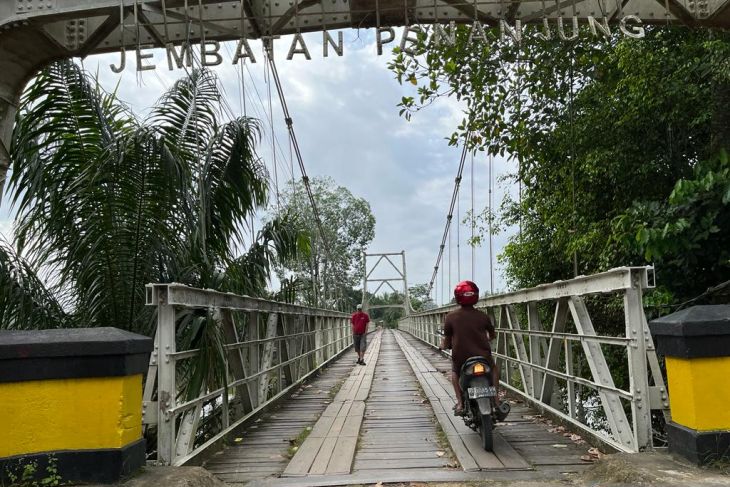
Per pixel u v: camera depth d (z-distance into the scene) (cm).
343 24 485
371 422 598
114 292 560
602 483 324
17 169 541
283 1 482
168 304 386
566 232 865
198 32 477
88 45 463
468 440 472
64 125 561
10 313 502
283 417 638
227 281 603
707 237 554
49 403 309
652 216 600
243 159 672
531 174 953
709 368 313
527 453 426
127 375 319
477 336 474
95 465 306
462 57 706
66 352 310
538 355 611
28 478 299
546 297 543
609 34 457
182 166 542
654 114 713
